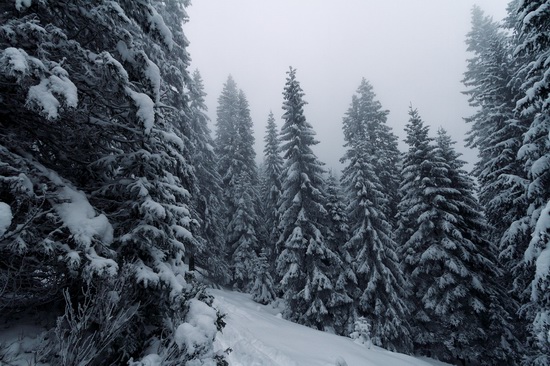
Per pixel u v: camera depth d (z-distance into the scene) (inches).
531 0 330.3
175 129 483.5
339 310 637.3
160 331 192.1
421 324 674.8
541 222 322.3
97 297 148.0
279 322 533.6
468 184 679.1
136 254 190.4
